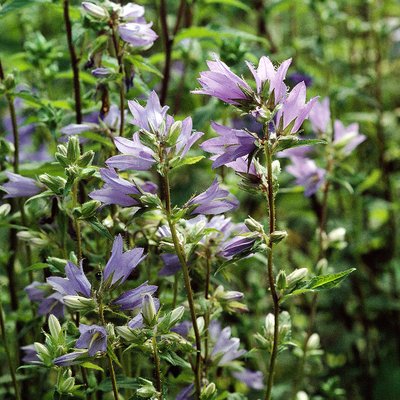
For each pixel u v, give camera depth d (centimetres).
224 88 101
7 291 142
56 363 102
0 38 186
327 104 138
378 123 182
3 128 178
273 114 100
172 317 103
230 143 102
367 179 168
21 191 116
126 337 102
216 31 140
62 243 117
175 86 171
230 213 150
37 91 150
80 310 102
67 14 125
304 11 196
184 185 168
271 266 105
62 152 107
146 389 104
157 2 169
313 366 152
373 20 187
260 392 150
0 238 151
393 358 169
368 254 180
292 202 176
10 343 135
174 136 101
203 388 109
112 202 104
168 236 108
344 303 169
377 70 186
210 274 118
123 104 119
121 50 119
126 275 103
